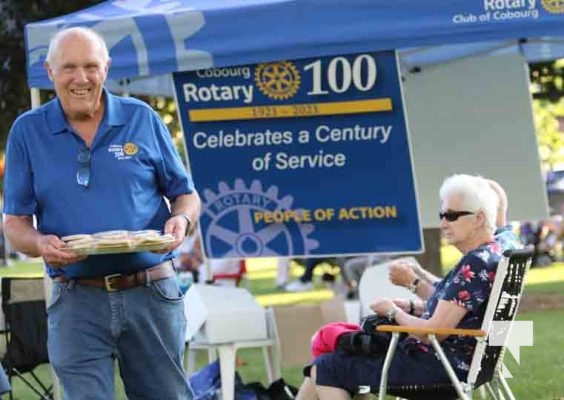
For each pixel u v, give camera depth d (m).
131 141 12.52
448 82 23.38
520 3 16.95
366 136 19.19
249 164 19.75
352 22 17.83
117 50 18.78
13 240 12.40
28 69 19.17
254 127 19.61
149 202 12.59
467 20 17.17
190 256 50.72
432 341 14.61
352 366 15.34
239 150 19.73
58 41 12.24
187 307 18.55
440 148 23.47
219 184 19.91
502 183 23.20
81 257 11.86
